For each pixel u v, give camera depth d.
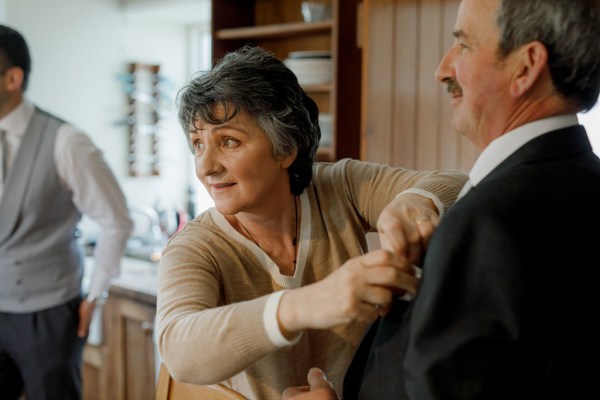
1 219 2.26
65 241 2.35
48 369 2.32
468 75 0.80
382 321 0.87
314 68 2.74
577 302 0.72
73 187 2.32
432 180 1.13
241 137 1.07
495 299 0.69
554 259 0.70
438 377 0.70
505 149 0.79
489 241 0.70
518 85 0.77
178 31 4.74
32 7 3.98
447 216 0.76
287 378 1.17
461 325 0.70
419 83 2.36
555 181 0.74
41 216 2.28
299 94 1.14
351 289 0.77
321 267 1.23
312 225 1.23
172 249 1.12
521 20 0.75
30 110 2.31
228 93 1.04
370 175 1.30
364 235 1.32
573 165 0.76
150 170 4.63
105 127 4.40
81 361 2.46
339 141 2.70
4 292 2.29
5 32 2.21
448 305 0.71
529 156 0.77
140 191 4.59
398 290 0.82
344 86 2.70
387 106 2.45
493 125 0.81
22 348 2.31
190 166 4.87
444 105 2.29
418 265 0.88
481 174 0.81
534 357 0.70
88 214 2.39
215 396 1.09
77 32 4.20
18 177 2.25
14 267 2.27
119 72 4.45
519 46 0.76
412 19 2.36
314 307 0.79
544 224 0.71
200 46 4.79
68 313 2.35
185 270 1.06
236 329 0.83
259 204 1.15
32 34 3.99
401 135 2.42
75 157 2.28
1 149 2.26
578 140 0.79
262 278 1.17
